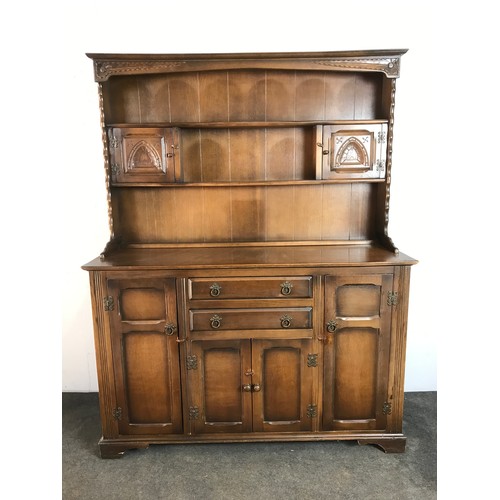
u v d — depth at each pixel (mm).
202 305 1863
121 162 2053
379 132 2037
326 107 2184
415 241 2395
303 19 2195
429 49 2207
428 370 2521
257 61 1937
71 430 2195
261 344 1892
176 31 2205
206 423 1952
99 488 1770
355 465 1901
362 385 1936
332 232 2307
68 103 2266
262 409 1944
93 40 2213
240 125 2041
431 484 1773
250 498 1703
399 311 1888
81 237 2406
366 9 2188
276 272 1847
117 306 1862
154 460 1953
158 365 1913
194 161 2219
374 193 2273
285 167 2238
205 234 2291
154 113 2174
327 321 1878
